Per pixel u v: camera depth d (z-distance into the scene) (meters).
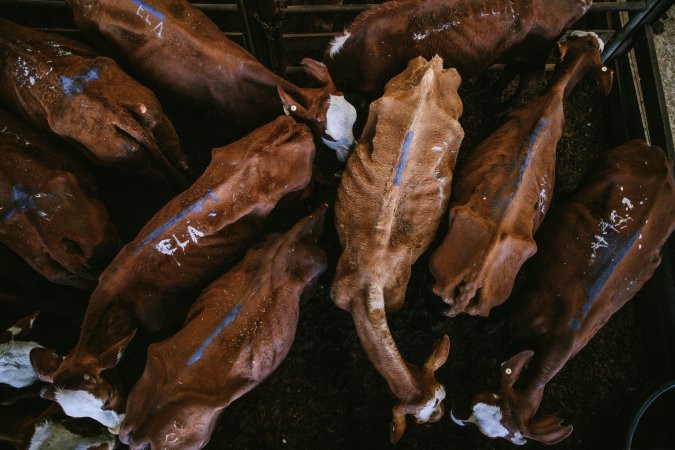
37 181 4.00
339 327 4.99
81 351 3.88
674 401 4.92
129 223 5.04
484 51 4.50
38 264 4.10
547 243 4.51
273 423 4.81
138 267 3.87
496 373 5.02
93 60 4.05
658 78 5.12
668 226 4.32
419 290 4.98
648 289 5.20
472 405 4.23
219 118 4.86
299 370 4.91
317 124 4.18
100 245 4.11
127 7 4.09
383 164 3.77
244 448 4.76
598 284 4.16
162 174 4.78
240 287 3.87
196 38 4.07
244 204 3.87
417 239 4.13
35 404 4.55
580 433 5.01
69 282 4.23
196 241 3.91
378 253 3.88
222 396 3.67
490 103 5.48
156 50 4.20
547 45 4.70
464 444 4.85
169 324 4.32
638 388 5.13
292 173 4.00
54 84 3.97
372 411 4.87
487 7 4.25
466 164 4.41
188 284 4.12
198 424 3.65
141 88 4.13
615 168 4.42
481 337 5.07
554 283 4.32
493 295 4.13
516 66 5.03
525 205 4.12
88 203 4.14
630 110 5.48
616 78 5.62
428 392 4.03
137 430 3.58
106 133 4.01
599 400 5.09
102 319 3.95
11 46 4.07
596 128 5.66
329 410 4.86
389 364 3.96
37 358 3.96
